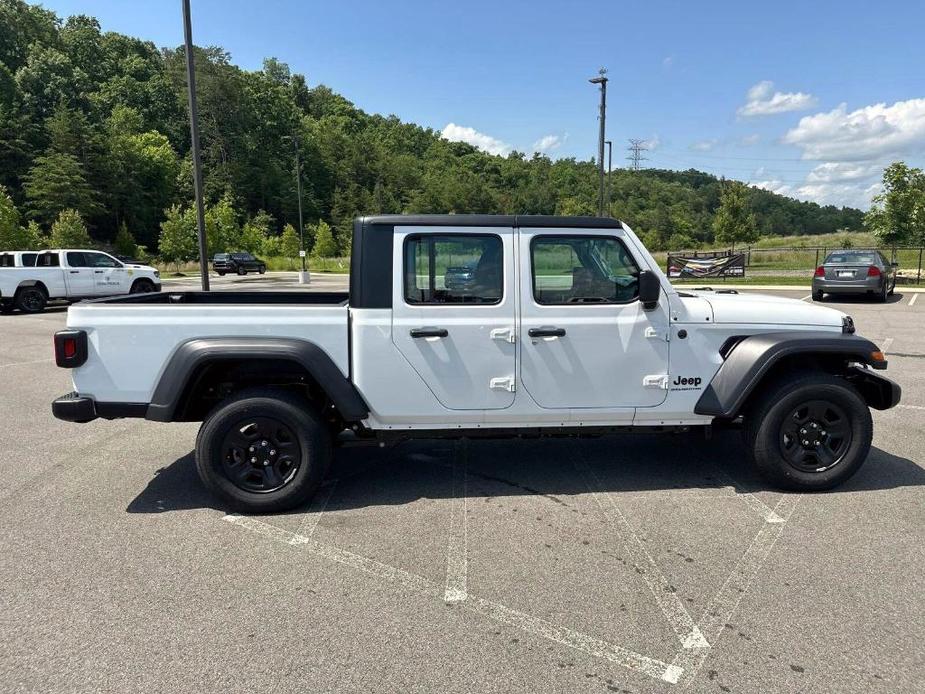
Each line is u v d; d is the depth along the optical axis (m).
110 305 4.17
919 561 3.50
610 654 2.72
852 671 2.59
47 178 70.38
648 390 4.42
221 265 47.22
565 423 4.45
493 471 5.05
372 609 3.08
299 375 4.38
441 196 125.12
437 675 2.59
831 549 3.65
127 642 2.83
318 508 4.34
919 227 30.47
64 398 4.18
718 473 4.93
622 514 4.19
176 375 4.07
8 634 2.89
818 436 4.46
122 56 132.38
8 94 85.06
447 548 3.73
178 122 115.56
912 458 5.21
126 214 85.44
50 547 3.77
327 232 77.50
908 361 9.31
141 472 5.13
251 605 3.12
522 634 2.87
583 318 4.31
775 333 4.44
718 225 50.41
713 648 2.76
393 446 5.71
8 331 14.09
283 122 127.31
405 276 4.23
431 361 4.26
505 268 4.25
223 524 4.10
